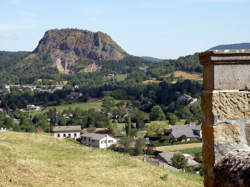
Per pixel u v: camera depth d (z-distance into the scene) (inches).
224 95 115.3
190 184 492.1
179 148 2581.2
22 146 645.9
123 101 5012.3
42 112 4751.5
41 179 407.2
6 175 391.9
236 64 115.5
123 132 3585.1
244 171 98.5
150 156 2279.8
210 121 118.3
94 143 3233.3
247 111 115.3
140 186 443.5
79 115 4232.3
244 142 115.0
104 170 511.2
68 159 564.1
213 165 116.6
